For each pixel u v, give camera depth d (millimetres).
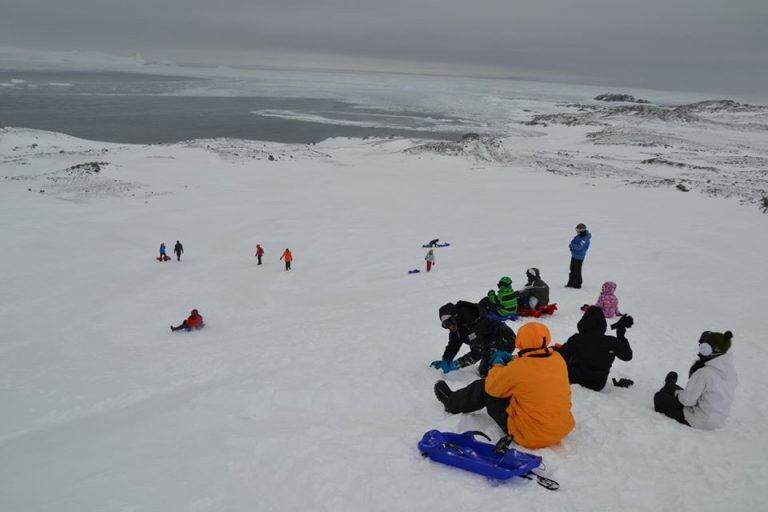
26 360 14266
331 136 112000
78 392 10109
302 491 4531
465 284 16656
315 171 63469
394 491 4402
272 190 51250
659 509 4137
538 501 4219
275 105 187625
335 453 5102
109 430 6867
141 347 14750
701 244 25906
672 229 31344
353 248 29500
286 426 5996
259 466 5027
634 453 4934
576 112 176125
